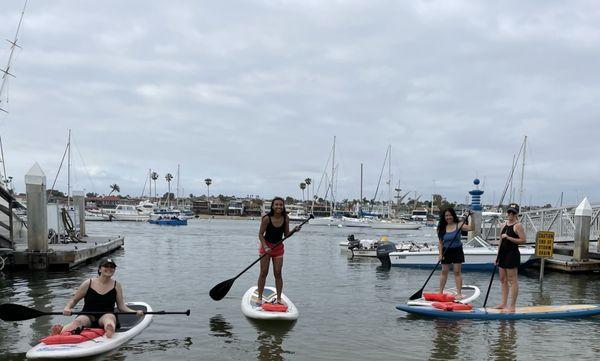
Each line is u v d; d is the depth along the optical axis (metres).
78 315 7.13
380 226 71.94
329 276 14.82
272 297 9.72
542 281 13.75
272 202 8.72
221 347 6.78
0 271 14.27
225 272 15.27
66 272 14.62
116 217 89.38
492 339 7.30
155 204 116.88
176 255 21.31
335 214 84.75
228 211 150.75
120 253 21.98
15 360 6.09
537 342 7.16
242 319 8.43
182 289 11.69
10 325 7.80
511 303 8.77
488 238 24.06
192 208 152.25
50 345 6.17
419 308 8.79
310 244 32.00
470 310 8.80
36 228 14.81
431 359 6.36
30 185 14.72
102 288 7.17
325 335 7.47
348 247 22.61
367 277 14.63
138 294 10.97
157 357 6.29
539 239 13.49
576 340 7.27
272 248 8.77
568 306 9.16
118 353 6.43
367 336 7.45
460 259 9.56
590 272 15.87
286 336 7.38
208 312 8.98
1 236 14.97
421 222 86.56
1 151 20.33
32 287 11.79
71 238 21.44
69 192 50.66
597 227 20.52
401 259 17.33
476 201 19.72
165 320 8.30
